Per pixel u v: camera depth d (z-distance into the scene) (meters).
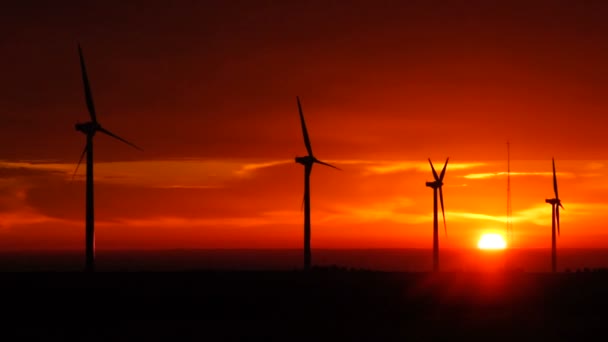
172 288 125.75
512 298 127.69
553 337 93.12
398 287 135.50
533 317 108.50
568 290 137.25
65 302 114.94
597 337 93.25
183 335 92.56
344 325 100.31
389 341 89.50
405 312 112.44
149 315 108.12
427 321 104.31
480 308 118.12
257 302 116.81
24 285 126.69
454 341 89.88
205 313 109.56
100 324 100.94
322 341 88.94
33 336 92.56
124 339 89.94
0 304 113.19
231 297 119.62
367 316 108.19
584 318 107.56
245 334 93.31
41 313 108.38
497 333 95.25
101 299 116.81
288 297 121.12
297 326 99.38
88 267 137.50
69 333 94.44
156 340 89.50
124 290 122.94
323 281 137.88
